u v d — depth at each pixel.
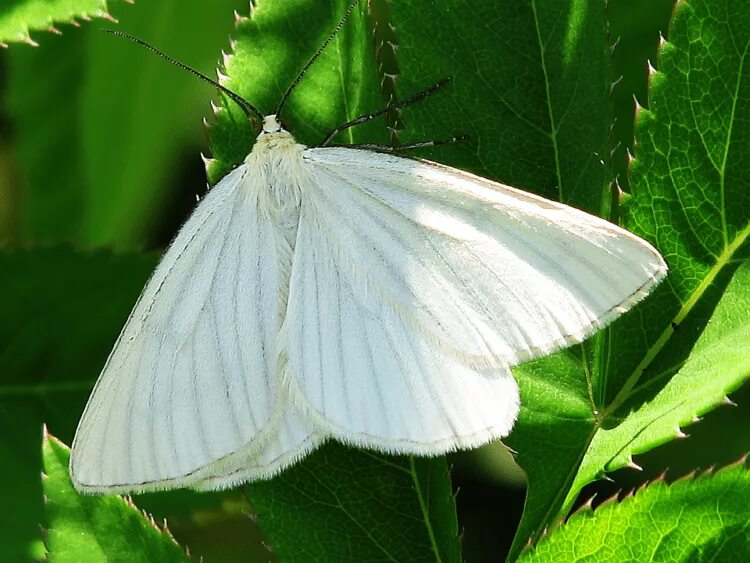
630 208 0.15
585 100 0.15
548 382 0.15
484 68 0.16
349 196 0.16
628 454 0.15
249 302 0.16
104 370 0.15
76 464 0.15
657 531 0.15
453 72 0.16
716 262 0.15
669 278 0.15
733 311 0.15
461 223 0.15
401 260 0.15
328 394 0.16
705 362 0.15
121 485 0.15
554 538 0.15
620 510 0.15
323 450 0.16
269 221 0.16
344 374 0.16
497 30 0.16
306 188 0.16
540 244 0.15
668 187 0.15
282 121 0.16
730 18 0.15
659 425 0.15
